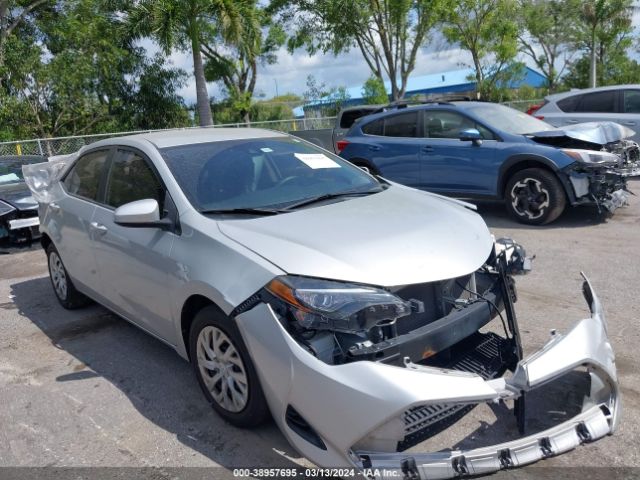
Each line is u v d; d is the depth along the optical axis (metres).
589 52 36.53
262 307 2.83
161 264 3.53
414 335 2.81
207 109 21.22
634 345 4.03
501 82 32.28
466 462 2.54
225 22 19.47
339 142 9.38
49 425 3.56
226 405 3.29
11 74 22.28
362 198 3.83
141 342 4.67
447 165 8.11
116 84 25.59
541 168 7.36
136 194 4.04
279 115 31.20
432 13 24.91
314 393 2.62
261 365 2.85
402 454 2.56
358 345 2.67
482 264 3.18
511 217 7.84
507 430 3.15
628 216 7.71
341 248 2.97
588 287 3.36
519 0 30.89
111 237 4.10
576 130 7.70
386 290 2.80
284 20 25.28
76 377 4.15
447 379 2.54
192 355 3.46
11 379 4.20
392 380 2.49
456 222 3.49
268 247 3.03
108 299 4.48
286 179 3.98
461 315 3.02
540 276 5.58
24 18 23.38
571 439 2.68
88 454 3.23
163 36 19.66
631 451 2.95
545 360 2.70
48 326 5.17
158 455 3.17
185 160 3.91
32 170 5.57
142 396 3.81
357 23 24.69
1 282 6.66
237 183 3.80
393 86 25.89
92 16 23.67
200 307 3.43
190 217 3.46
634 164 7.66
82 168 4.94
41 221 5.38
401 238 3.11
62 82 23.12
